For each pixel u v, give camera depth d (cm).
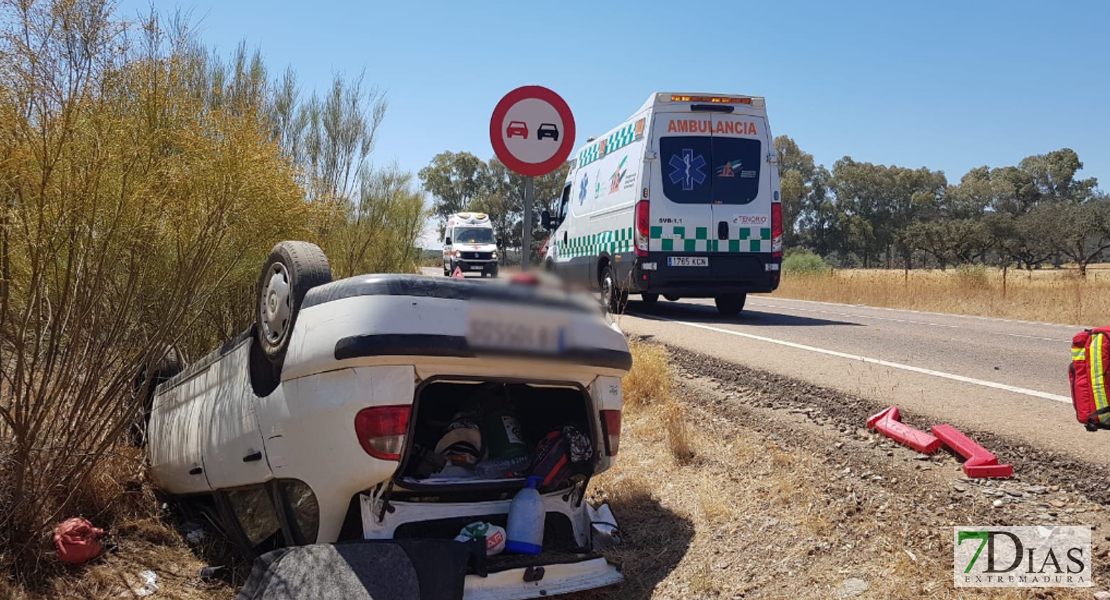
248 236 533
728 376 773
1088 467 461
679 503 520
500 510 407
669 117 1303
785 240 11456
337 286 366
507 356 372
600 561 401
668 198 1298
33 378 425
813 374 756
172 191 471
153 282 489
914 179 11638
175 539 493
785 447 557
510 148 603
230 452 424
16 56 407
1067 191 12144
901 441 528
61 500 461
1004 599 351
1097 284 2458
